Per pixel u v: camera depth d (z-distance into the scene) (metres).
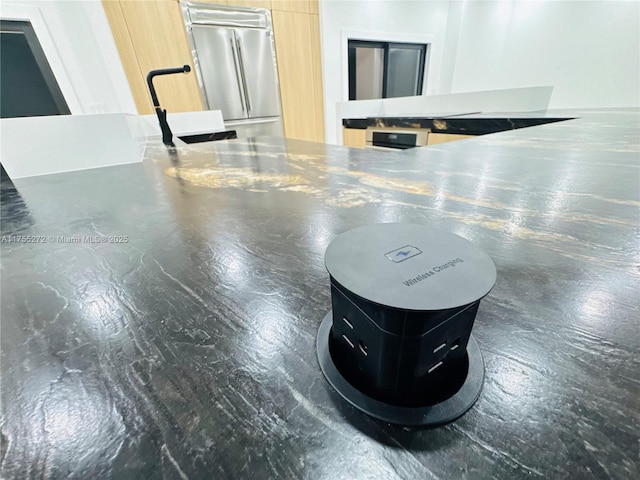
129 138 0.93
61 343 0.23
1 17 2.03
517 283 0.28
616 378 0.18
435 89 3.89
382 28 3.29
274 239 0.39
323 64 3.17
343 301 0.17
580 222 0.40
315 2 2.92
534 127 1.28
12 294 0.30
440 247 0.19
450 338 0.17
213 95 2.73
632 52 2.41
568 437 0.15
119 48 2.33
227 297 0.28
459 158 0.80
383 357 0.16
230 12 2.57
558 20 2.76
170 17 2.39
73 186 0.70
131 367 0.21
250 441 0.16
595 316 0.23
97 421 0.17
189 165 0.87
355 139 2.32
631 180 0.56
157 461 0.15
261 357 0.21
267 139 1.44
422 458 0.15
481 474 0.14
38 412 0.18
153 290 0.29
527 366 0.19
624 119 1.43
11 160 0.77
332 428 0.16
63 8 2.15
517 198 0.49
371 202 0.50
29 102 2.30
